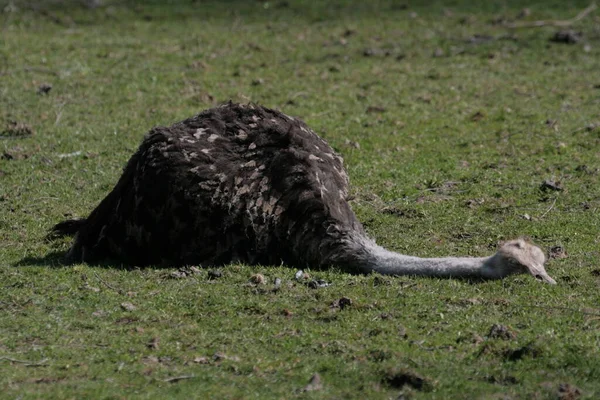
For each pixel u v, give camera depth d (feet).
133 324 96.17
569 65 221.25
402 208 132.46
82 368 85.81
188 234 112.47
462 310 97.04
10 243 123.13
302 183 111.14
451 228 125.39
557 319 94.22
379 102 193.98
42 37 248.93
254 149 113.70
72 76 210.18
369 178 147.13
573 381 82.17
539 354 85.97
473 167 152.25
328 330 93.15
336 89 203.62
